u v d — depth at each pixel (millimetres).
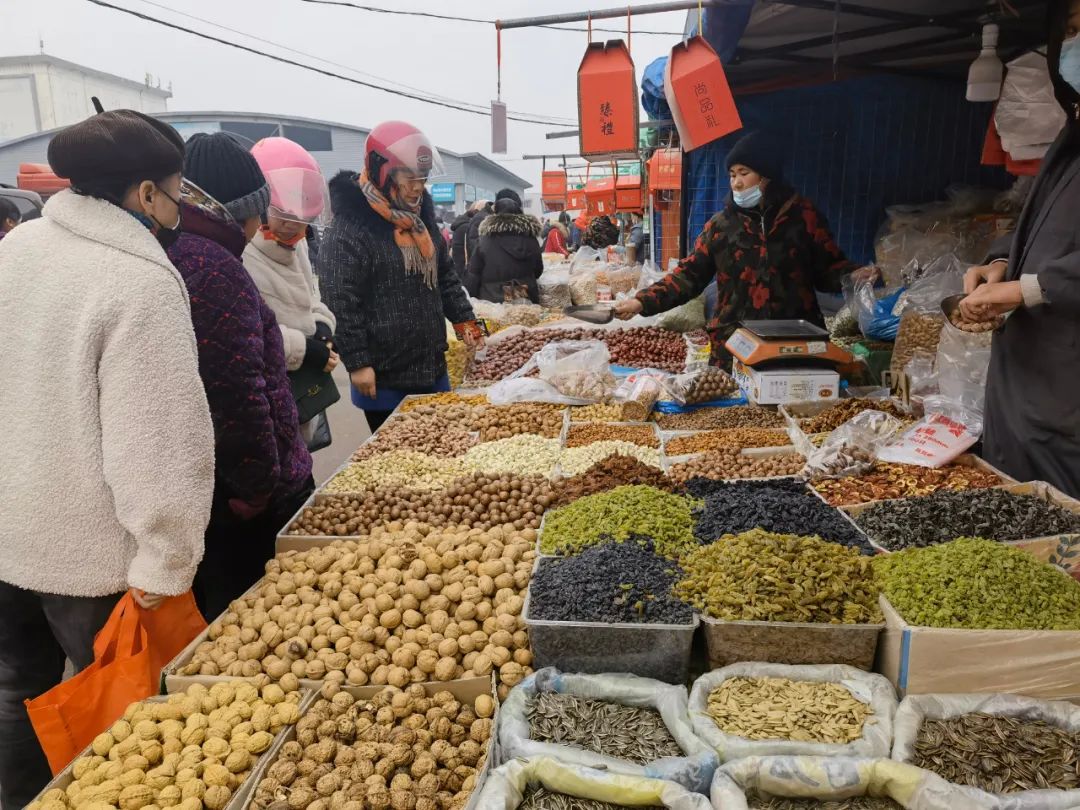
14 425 2027
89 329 1944
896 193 6219
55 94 39719
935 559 2387
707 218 6715
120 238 1989
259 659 2404
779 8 4328
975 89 4395
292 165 3412
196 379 2059
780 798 1868
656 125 7191
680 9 4055
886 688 2111
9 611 2334
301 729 2127
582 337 6109
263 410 2484
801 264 4789
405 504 3297
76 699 2098
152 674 2348
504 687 2270
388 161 4152
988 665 2086
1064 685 2074
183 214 2418
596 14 4230
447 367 5484
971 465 3461
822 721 2029
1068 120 2934
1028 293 2795
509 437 4188
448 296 5105
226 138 2889
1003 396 3197
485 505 3250
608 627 2225
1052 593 2236
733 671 2225
